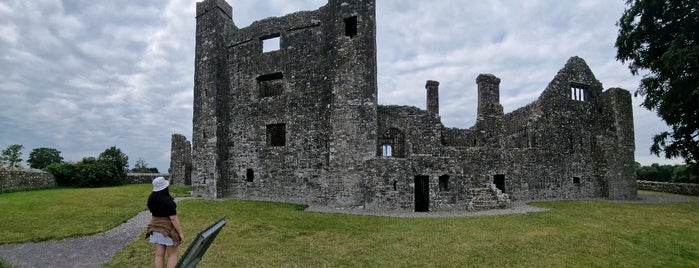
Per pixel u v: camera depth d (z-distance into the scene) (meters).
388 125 22.33
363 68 20.69
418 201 19.86
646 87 22.36
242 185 23.75
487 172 22.83
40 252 9.84
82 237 11.50
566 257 9.80
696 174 23.69
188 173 34.44
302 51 22.92
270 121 23.38
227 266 8.73
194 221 14.20
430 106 26.67
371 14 21.28
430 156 18.91
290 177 22.41
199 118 24.27
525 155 24.75
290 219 14.96
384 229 13.10
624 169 26.69
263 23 24.28
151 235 6.77
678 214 17.48
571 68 27.70
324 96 22.02
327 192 21.14
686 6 19.56
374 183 18.59
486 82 27.08
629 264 9.45
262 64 24.02
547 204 21.80
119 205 17.59
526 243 11.11
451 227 13.48
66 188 26.67
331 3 22.08
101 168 29.23
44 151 46.03
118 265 8.67
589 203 22.44
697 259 10.02
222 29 24.89
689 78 18.92
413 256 9.69
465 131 27.11
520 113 28.41
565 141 26.53
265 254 9.76
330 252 10.05
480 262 9.26
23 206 16.64
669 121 22.36
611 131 27.11
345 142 20.33
